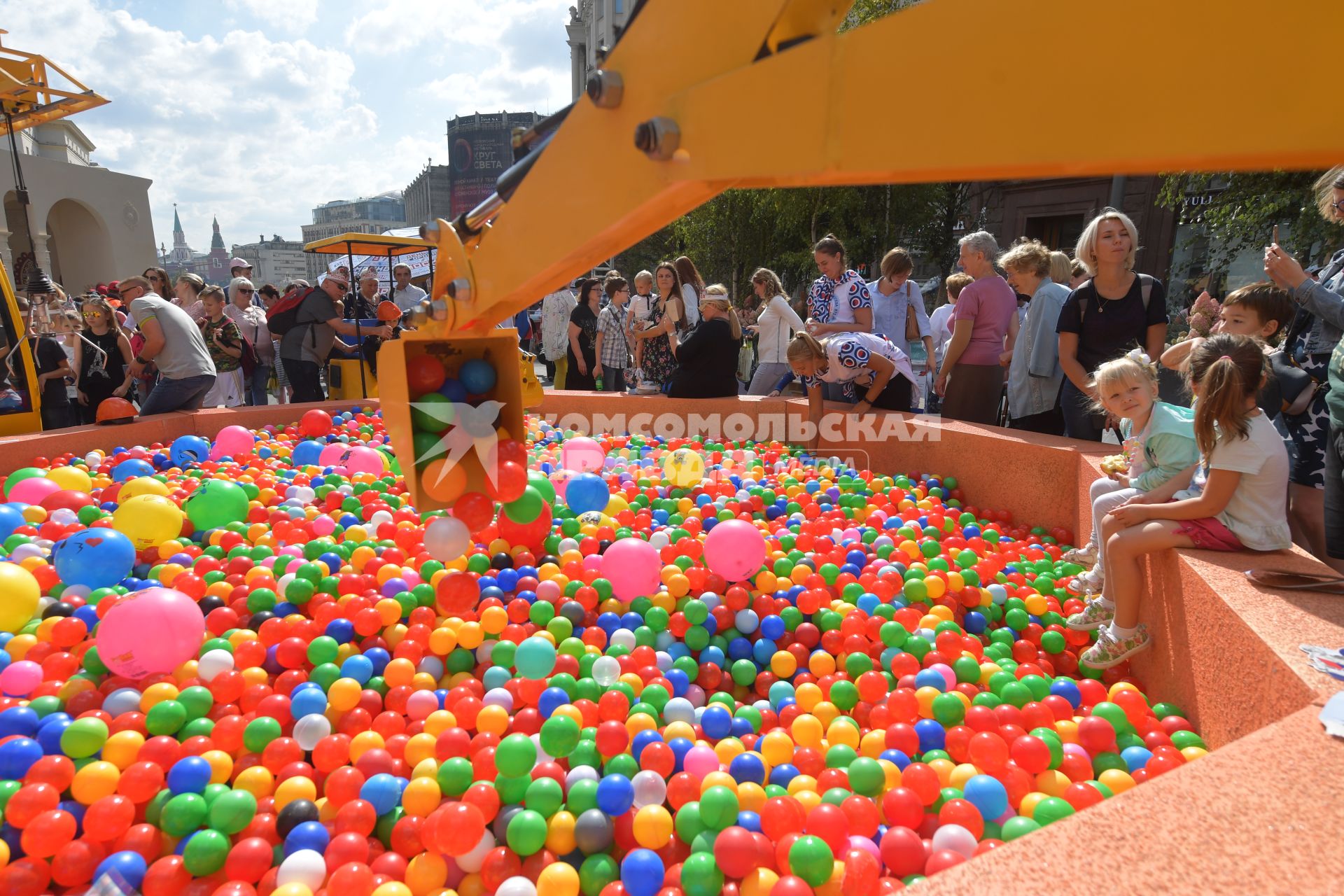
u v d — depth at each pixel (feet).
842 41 3.47
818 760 9.12
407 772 9.17
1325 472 11.67
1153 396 11.46
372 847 8.02
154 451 20.89
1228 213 35.42
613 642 11.98
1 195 85.10
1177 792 5.37
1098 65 2.73
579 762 9.05
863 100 3.41
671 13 4.48
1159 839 4.92
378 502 17.33
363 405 27.17
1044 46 2.85
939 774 8.77
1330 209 12.38
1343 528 11.43
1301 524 12.70
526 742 8.62
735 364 25.81
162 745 8.81
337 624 11.75
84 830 7.85
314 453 21.45
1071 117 2.81
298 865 7.30
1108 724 9.29
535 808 8.26
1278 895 4.45
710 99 4.13
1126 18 2.66
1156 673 10.69
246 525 15.78
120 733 8.98
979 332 19.70
